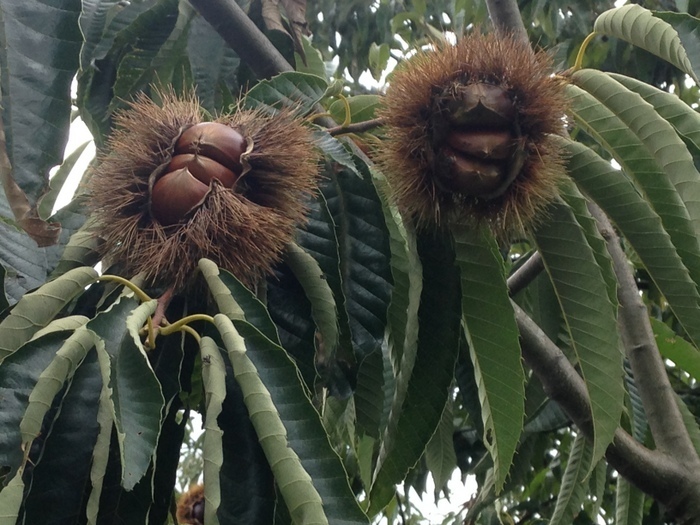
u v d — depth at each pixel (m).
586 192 1.93
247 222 1.55
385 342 2.14
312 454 1.16
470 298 1.84
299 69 2.91
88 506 1.05
